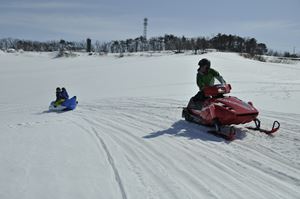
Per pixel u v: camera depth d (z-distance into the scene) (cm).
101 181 489
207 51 6122
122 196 441
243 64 3384
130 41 9725
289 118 895
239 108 725
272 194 443
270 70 3019
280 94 1476
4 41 10838
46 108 1559
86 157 602
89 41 9306
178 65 3188
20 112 1524
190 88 1864
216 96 789
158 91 1798
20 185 480
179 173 520
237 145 659
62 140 737
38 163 575
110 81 2564
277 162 559
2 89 2667
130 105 1283
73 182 486
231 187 467
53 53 8175
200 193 449
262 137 710
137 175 514
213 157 592
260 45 7681
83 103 1527
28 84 2859
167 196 441
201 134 756
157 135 761
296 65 4003
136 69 3133
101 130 842
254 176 504
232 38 7556
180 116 973
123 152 632
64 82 2817
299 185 469
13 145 712
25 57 7612
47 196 442
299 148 625
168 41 8956
